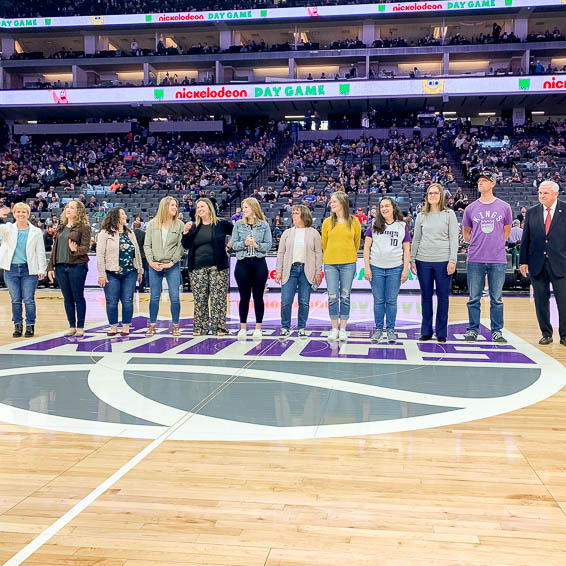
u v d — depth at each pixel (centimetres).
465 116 3103
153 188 2150
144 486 229
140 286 1266
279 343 584
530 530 192
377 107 2920
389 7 2706
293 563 172
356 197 1859
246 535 189
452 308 941
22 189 2242
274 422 316
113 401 362
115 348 555
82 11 3095
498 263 580
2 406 352
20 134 2992
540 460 258
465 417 325
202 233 623
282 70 3092
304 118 3155
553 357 505
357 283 1301
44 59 2989
